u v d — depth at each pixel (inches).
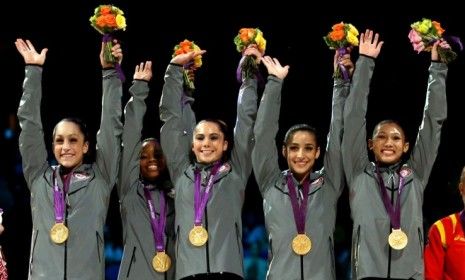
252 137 787.4
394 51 1149.1
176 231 770.8
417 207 756.0
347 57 787.4
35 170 773.3
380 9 1141.1
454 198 1162.0
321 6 1153.4
